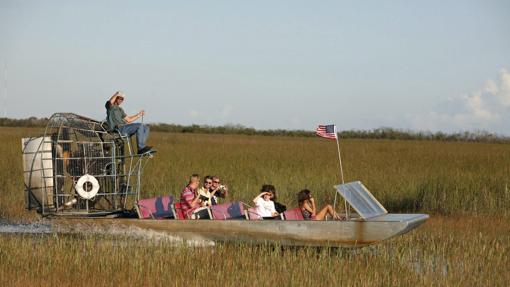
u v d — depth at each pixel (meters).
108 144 22.73
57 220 21.44
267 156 46.72
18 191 31.59
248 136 101.69
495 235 23.70
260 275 16.36
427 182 31.58
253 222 19.73
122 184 22.89
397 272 17.31
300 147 61.91
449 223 26.38
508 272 17.61
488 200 29.17
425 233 23.50
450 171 36.78
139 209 21.16
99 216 21.92
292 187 32.38
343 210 29.14
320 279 16.42
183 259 18.03
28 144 22.08
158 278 16.31
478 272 17.66
